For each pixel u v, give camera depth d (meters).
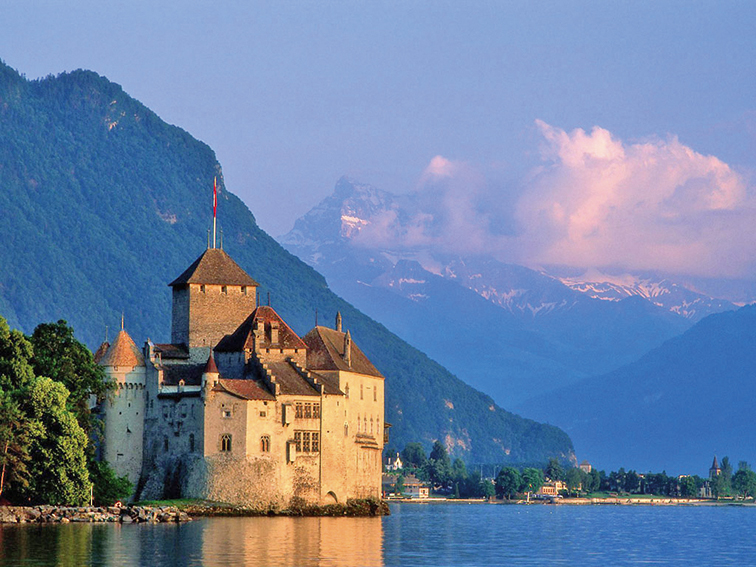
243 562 178.62
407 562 193.88
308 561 183.50
